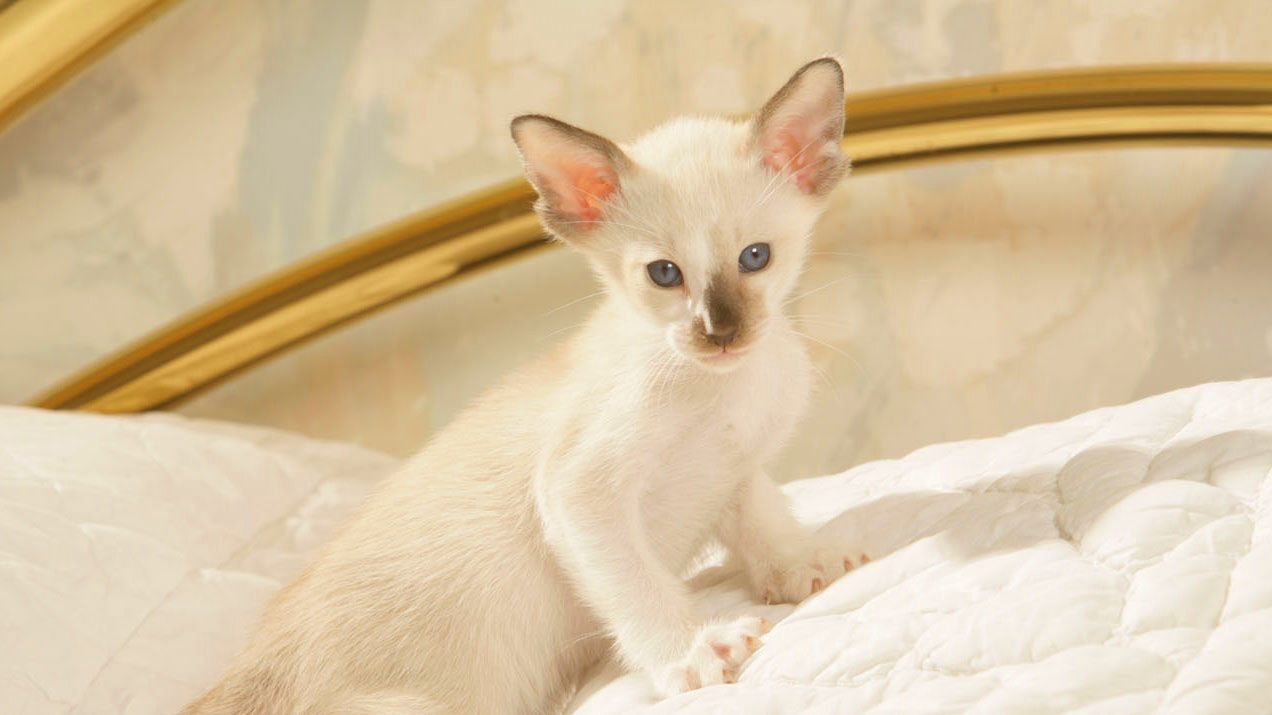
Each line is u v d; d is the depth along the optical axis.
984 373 0.99
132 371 1.00
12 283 0.99
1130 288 0.98
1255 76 0.93
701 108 0.98
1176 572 0.66
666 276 0.76
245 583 0.84
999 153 0.96
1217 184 0.96
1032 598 0.67
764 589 0.77
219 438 0.91
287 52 0.98
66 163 0.98
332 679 0.76
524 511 0.77
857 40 0.96
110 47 0.96
